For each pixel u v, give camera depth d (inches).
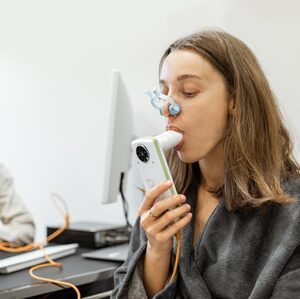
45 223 85.4
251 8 57.2
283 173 35.6
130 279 35.9
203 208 38.3
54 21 82.0
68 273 46.7
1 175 74.0
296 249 31.7
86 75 77.5
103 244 62.4
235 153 34.6
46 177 85.0
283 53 54.8
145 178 33.3
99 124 75.8
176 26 65.4
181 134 34.0
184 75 33.6
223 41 35.2
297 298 30.1
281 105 54.5
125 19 71.5
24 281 43.6
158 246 34.0
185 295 35.0
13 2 88.8
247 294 32.4
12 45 89.6
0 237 65.1
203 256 35.0
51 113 83.4
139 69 70.1
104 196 56.8
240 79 34.8
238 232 34.0
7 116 91.3
